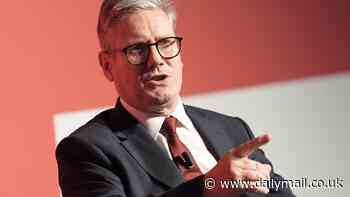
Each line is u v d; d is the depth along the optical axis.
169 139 3.93
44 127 5.84
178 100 4.07
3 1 5.81
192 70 6.56
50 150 5.83
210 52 6.66
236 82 6.75
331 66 7.17
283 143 6.62
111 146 3.77
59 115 5.90
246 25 6.85
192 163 3.85
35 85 5.85
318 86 6.94
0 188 5.65
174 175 3.72
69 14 6.04
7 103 5.74
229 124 4.30
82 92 6.03
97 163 3.71
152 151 3.81
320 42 7.16
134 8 3.78
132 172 3.70
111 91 6.16
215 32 6.70
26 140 5.77
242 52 6.81
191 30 6.59
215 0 6.73
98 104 6.09
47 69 5.91
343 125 6.89
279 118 6.66
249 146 3.13
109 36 3.87
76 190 3.67
